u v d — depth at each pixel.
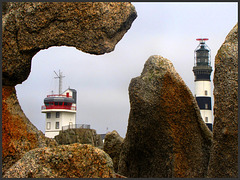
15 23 13.17
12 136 12.80
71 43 13.38
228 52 12.61
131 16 14.09
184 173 13.44
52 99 63.91
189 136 13.68
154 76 13.70
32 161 9.59
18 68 13.37
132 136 14.45
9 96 13.36
